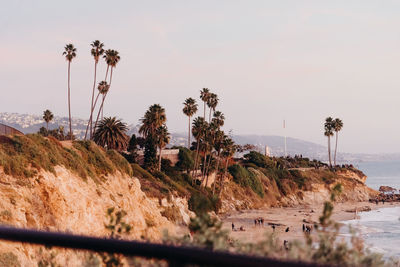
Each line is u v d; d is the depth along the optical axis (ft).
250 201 410.52
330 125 623.77
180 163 369.30
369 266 8.49
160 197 223.71
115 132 304.09
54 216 118.83
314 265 6.95
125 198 175.52
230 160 468.34
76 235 9.41
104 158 188.96
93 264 10.58
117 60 334.44
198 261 7.50
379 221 350.64
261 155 522.06
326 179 537.65
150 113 334.65
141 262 8.86
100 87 331.36
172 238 10.62
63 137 504.02
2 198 103.14
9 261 71.87
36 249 12.56
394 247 212.02
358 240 10.29
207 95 461.37
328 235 10.50
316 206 464.65
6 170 115.44
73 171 150.82
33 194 116.26
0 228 10.18
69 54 320.29
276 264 6.95
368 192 568.41
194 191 317.83
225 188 400.88
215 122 384.68
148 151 318.65
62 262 11.72
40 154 130.93
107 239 8.92
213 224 11.25
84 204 134.10
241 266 7.11
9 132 141.49
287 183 489.67
